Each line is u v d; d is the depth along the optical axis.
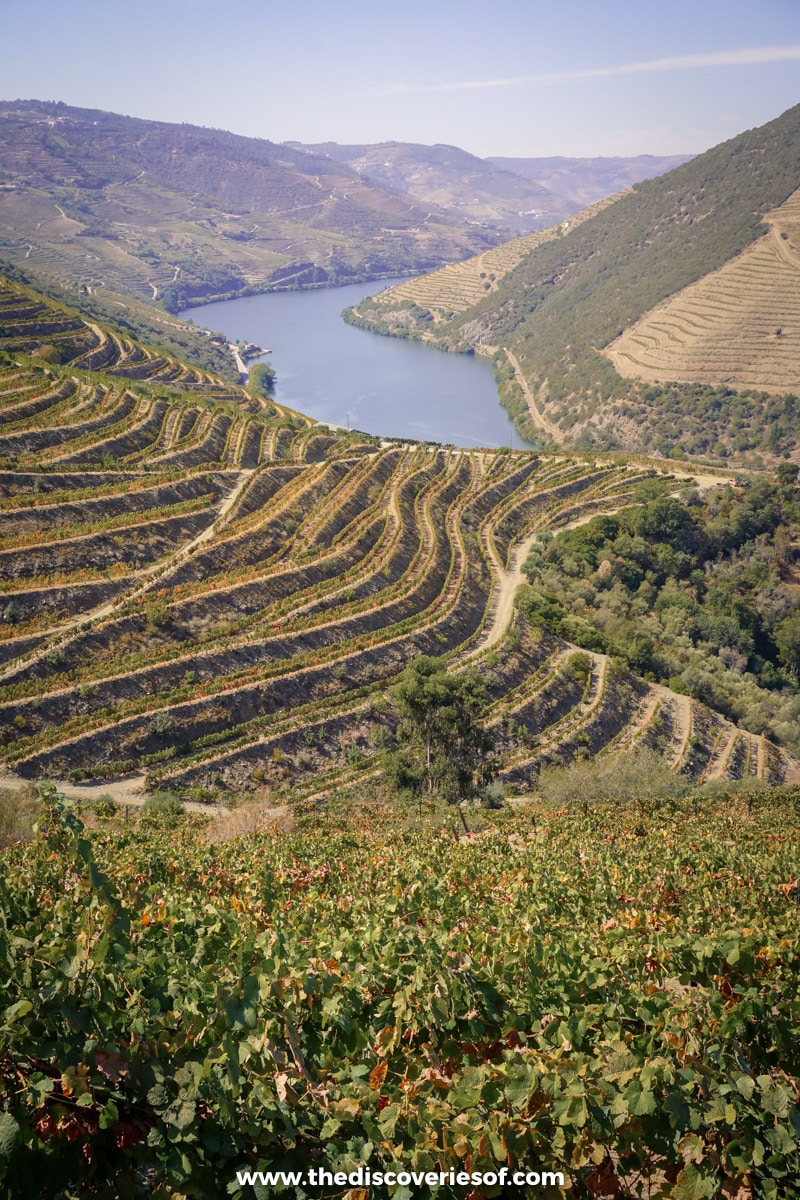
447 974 8.98
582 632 95.00
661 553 121.88
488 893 17.69
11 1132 5.60
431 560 100.00
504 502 132.25
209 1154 6.59
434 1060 8.17
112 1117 6.16
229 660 71.56
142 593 78.44
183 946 10.40
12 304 169.50
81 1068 6.15
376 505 115.38
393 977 9.52
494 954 10.45
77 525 86.44
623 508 131.88
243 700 67.56
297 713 68.56
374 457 130.00
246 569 88.12
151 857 20.69
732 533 128.25
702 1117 7.29
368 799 55.44
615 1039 8.23
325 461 123.38
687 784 55.75
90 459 106.88
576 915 15.01
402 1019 8.37
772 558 125.69
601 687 85.06
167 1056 6.98
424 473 131.25
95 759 58.50
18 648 67.50
